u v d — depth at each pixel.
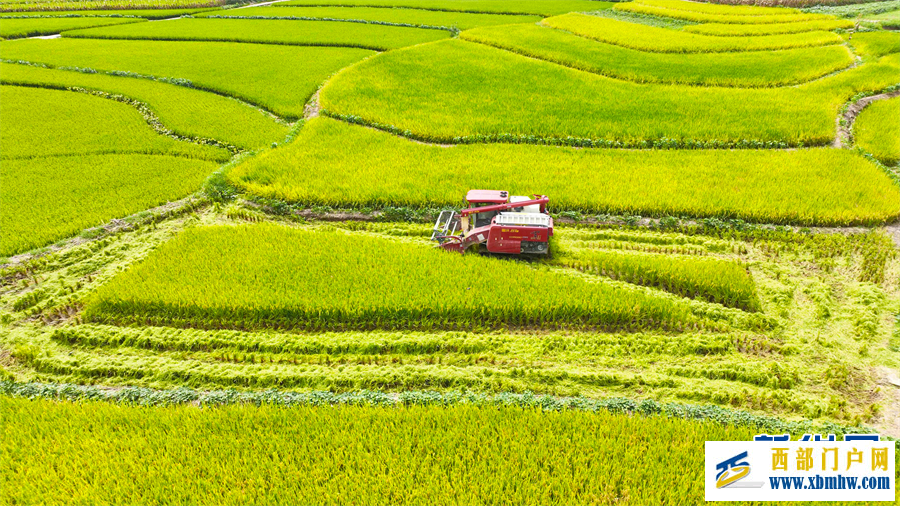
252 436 9.19
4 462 8.82
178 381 10.69
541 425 9.24
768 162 18.92
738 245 14.96
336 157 19.88
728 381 10.49
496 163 19.23
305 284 12.91
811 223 15.74
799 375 10.55
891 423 9.44
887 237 14.94
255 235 15.17
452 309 12.14
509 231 13.85
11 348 11.63
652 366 10.88
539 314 12.09
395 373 10.65
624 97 25.03
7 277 13.92
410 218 16.64
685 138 20.67
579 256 14.63
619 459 8.70
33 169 19.56
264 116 24.62
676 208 16.27
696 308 12.42
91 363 11.06
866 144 20.17
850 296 12.87
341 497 8.11
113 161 20.25
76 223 16.09
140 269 13.60
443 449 8.81
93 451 8.93
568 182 17.86
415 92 25.78
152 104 25.62
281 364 11.05
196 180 18.80
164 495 8.16
